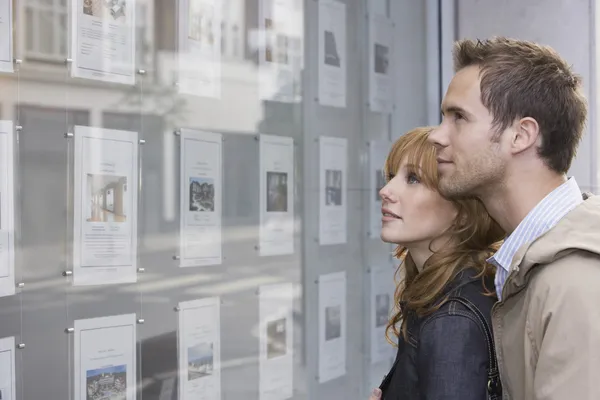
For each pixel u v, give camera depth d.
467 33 3.23
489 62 1.04
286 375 2.48
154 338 1.97
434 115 3.30
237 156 2.27
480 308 1.07
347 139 2.80
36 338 1.68
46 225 1.70
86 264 1.79
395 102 3.07
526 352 0.94
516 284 0.96
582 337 0.85
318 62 2.63
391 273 3.07
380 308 2.99
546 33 3.04
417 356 1.10
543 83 1.01
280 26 2.45
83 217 1.79
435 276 1.12
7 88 1.62
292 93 2.51
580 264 0.89
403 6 3.10
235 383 2.26
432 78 3.28
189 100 2.09
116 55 1.87
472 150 1.04
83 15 1.78
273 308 2.42
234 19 2.25
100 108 1.83
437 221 1.21
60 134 1.73
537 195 1.03
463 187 1.06
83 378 1.79
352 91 2.82
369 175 2.93
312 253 2.61
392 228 1.23
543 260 0.92
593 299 0.86
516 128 1.02
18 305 1.64
